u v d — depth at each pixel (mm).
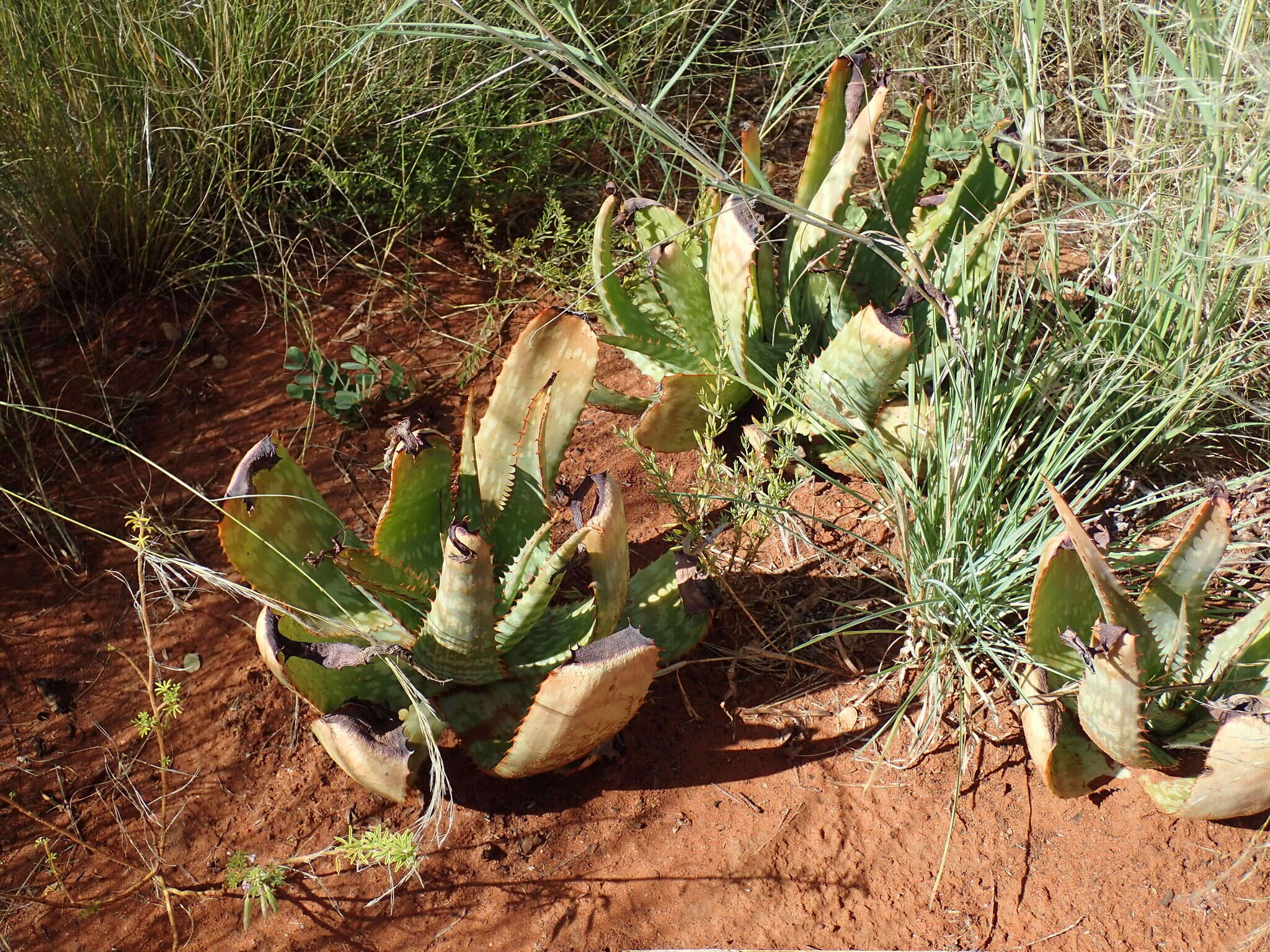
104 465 3523
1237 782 2389
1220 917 2555
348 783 2801
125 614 3150
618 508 2479
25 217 3838
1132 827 2707
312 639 2586
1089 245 3943
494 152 4266
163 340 3912
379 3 4125
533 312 4047
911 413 3049
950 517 2857
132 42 3834
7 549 3285
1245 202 2951
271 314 4027
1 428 3533
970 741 2850
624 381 3859
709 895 2609
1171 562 2430
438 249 4301
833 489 3449
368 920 2562
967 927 2561
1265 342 3104
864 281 3502
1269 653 2557
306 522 2617
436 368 3869
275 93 4051
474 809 2740
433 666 2584
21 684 2982
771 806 2758
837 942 2535
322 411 3713
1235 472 3375
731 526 3217
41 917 2557
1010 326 3488
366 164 4121
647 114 2635
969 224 3543
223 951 2510
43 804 2756
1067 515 2258
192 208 4066
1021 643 2916
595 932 2549
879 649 3066
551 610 2861
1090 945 2520
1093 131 4156
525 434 2619
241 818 2738
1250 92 2893
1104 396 3055
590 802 2766
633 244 3943
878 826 2725
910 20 4598
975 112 4285
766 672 3020
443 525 2736
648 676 2396
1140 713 2375
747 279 3062
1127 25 4094
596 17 4613
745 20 5238
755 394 3469
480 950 2521
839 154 3248
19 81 3680
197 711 2939
